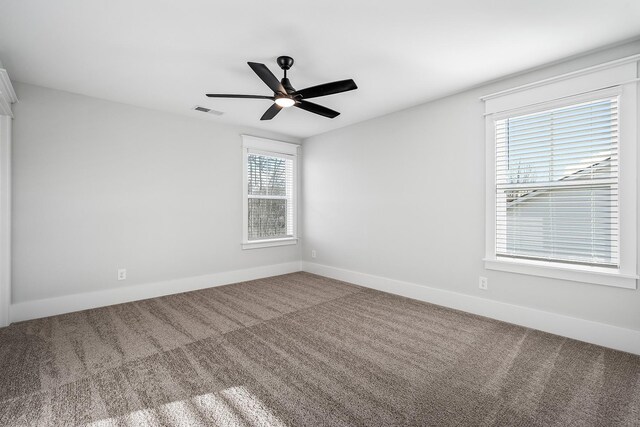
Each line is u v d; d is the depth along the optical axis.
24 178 2.86
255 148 4.54
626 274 2.22
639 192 2.18
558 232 2.58
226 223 4.25
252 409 1.61
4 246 2.69
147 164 3.58
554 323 2.56
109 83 2.89
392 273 3.82
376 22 1.97
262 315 3.03
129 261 3.46
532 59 2.46
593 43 2.21
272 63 2.52
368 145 4.09
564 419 1.54
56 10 1.82
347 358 2.16
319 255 4.85
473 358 2.16
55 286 3.02
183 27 2.02
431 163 3.40
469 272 3.10
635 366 2.04
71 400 1.69
